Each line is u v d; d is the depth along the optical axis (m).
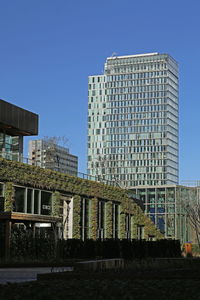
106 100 194.88
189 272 21.48
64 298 12.78
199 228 78.69
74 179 50.84
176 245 52.09
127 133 191.12
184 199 89.19
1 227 40.09
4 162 40.38
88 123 195.50
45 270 31.02
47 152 78.06
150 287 15.07
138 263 30.20
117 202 61.06
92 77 197.75
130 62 194.25
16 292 13.55
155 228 69.31
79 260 39.56
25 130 49.00
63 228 46.03
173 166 191.38
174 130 194.25
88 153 193.38
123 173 188.88
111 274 20.64
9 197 40.81
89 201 54.56
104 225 57.25
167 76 190.88
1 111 45.75
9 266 34.34
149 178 186.62
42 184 45.38
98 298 12.88
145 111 190.88
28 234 42.09
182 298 13.10
